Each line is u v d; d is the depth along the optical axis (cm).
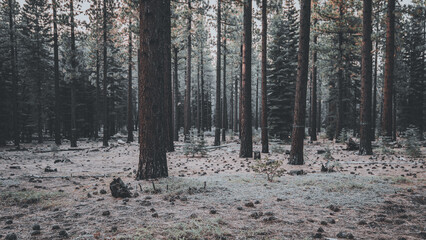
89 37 2602
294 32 2727
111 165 1263
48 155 1808
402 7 1627
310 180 729
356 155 1448
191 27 2908
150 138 779
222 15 2534
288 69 2605
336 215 461
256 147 2212
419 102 3534
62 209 498
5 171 995
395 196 573
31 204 538
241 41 2902
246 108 1525
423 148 1659
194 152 1612
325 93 4075
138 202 538
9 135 3103
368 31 1449
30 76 3105
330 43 2577
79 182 796
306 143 2397
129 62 2844
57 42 2534
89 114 4034
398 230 392
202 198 566
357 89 3188
